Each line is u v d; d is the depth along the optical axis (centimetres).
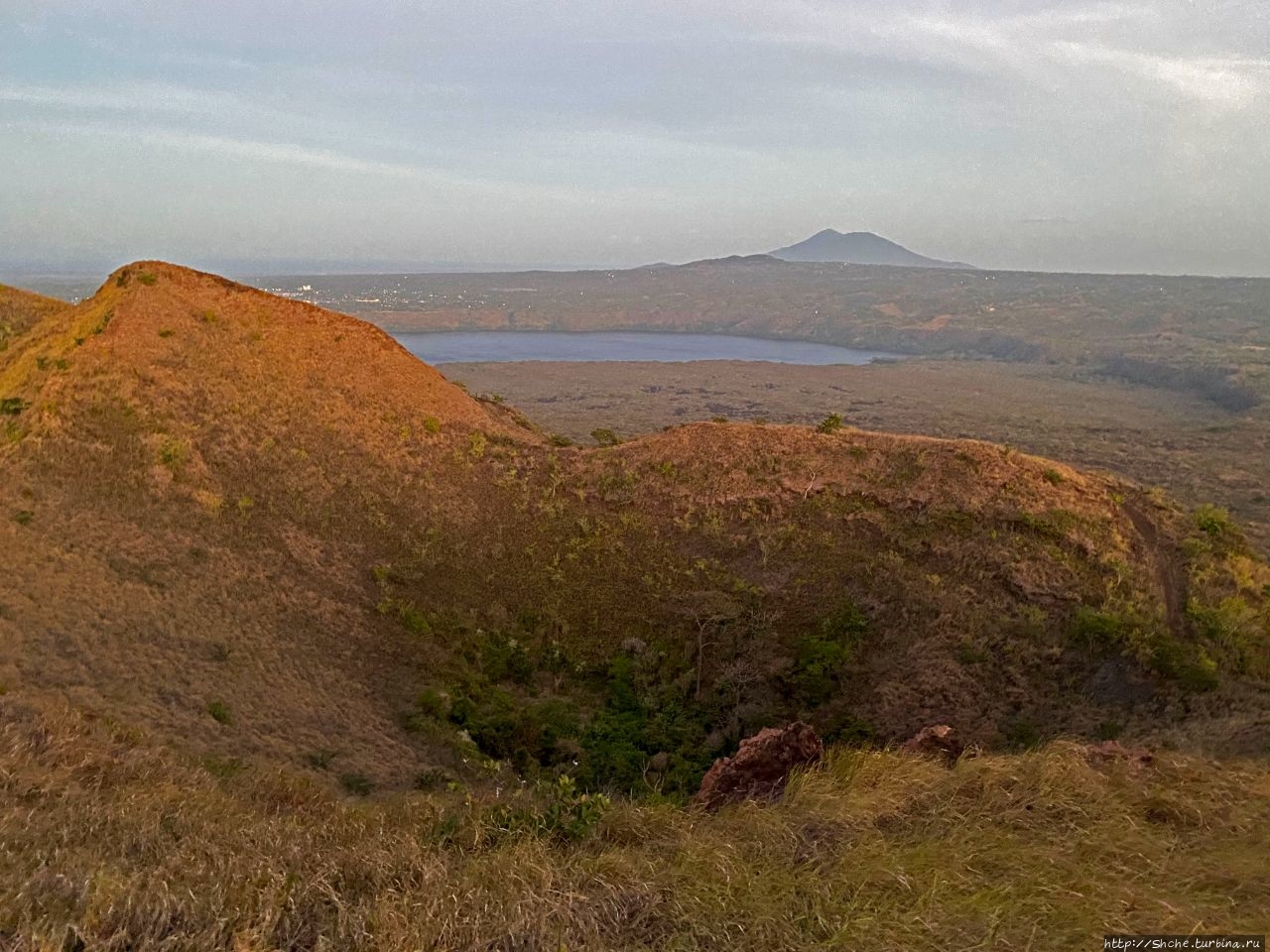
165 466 3309
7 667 1958
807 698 2902
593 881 695
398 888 703
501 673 3017
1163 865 692
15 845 771
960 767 969
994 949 568
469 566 3522
